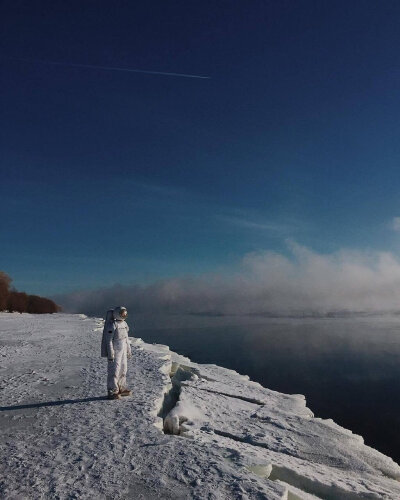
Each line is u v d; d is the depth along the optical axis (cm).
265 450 777
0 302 6269
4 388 1062
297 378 5031
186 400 1022
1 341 2095
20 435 703
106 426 741
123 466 577
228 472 562
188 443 675
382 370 5753
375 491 670
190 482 531
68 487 517
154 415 820
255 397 1259
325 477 690
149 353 1627
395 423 3088
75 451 629
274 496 499
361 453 898
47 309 7169
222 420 948
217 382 1424
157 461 594
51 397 959
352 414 3372
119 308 949
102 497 493
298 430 948
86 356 1576
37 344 1967
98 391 1005
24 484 525
